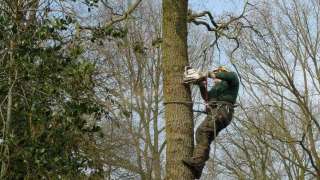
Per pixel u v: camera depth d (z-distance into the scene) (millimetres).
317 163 22141
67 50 8797
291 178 24234
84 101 8672
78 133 8438
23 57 8055
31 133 7730
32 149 7652
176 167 7320
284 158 21922
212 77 8023
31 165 7699
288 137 22328
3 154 7273
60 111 8141
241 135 23672
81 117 8641
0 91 7906
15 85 7980
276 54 22156
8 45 8281
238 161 25562
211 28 9633
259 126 22156
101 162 10195
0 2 8656
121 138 19797
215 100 8016
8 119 7234
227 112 7953
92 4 9492
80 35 9219
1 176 7191
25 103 7938
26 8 8773
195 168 7395
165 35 7840
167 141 7488
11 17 8453
